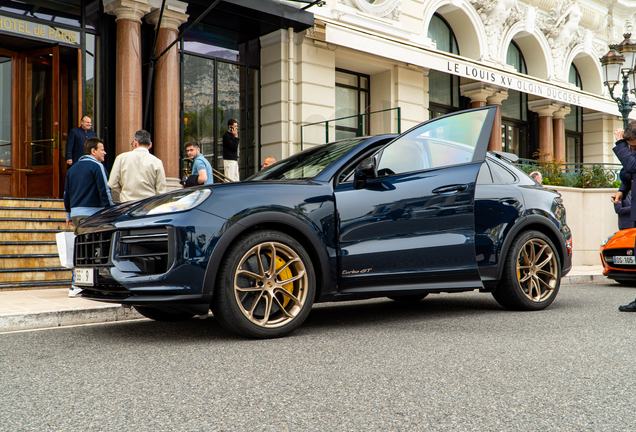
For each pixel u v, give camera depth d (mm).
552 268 4781
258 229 3443
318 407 2098
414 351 3049
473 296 5957
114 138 8859
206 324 4094
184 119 9789
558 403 2139
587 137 19547
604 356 2910
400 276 3799
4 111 8766
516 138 16797
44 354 3148
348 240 3666
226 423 1930
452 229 4012
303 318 3518
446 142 4160
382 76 12414
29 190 8742
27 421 1971
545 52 16312
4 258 6328
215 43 10258
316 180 3768
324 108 11047
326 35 10086
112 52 8859
